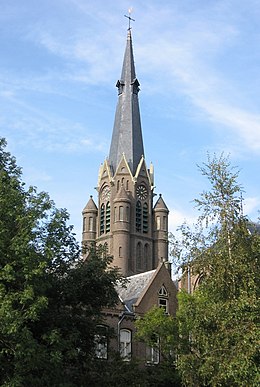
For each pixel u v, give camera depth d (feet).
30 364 94.73
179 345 121.49
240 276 98.22
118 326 186.50
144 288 204.03
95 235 383.04
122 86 411.34
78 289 116.16
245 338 90.27
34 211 103.45
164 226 378.94
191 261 103.96
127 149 392.06
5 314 88.38
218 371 93.71
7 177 110.52
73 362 116.67
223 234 101.76
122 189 371.76
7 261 98.27
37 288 99.09
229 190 102.99
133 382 124.06
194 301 109.81
